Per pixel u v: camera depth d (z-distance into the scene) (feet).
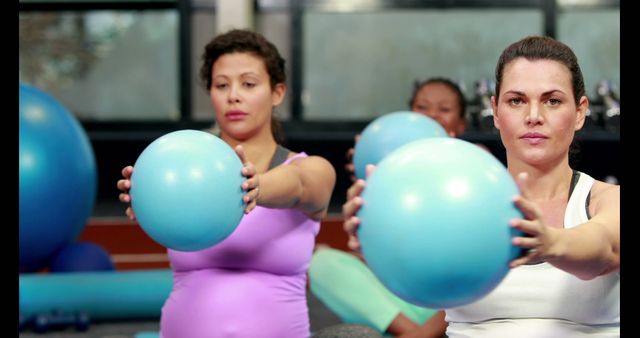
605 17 32.78
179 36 33.55
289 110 33.81
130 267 27.17
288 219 9.49
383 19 33.42
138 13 33.55
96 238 29.73
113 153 33.50
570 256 6.01
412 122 12.88
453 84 15.38
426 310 13.78
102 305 17.04
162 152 7.80
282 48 33.96
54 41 33.71
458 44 33.19
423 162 5.77
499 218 5.63
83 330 16.53
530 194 7.35
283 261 9.49
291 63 33.73
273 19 33.91
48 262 18.70
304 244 9.66
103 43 33.71
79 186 18.19
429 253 5.57
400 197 5.65
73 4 33.42
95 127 33.65
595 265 6.31
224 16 30.96
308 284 20.65
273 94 10.03
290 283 9.68
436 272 5.62
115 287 17.13
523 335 7.09
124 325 17.07
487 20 33.01
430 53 33.35
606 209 6.77
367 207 5.79
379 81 33.65
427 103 15.11
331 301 14.30
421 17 33.30
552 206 7.29
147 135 33.40
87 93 33.86
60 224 17.97
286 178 8.50
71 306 16.97
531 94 7.12
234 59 9.69
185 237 7.75
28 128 17.48
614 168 31.50
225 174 7.79
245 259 9.41
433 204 5.58
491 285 5.81
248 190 7.98
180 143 7.88
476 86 30.81
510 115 7.20
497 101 7.47
